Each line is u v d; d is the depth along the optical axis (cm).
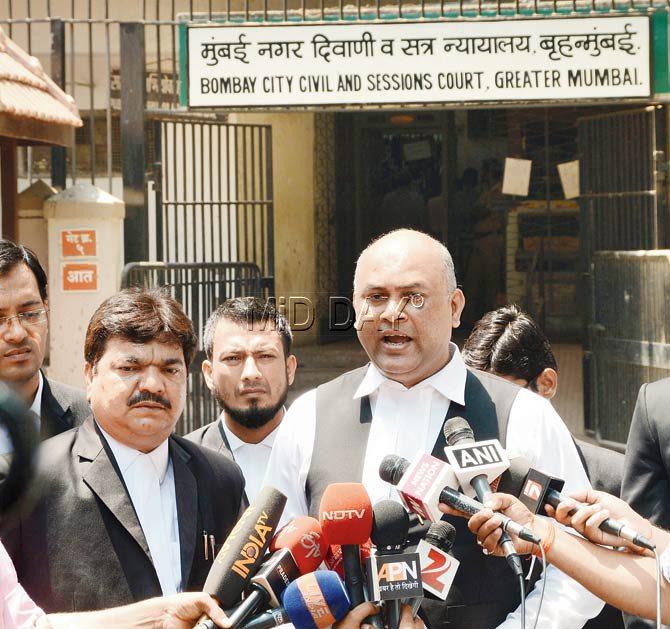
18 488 140
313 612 225
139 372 269
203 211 865
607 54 766
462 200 1538
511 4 788
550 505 239
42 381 358
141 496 269
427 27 769
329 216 1416
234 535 240
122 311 272
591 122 912
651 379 844
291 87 779
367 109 781
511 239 1494
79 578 257
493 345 366
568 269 1476
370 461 286
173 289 805
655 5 762
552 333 1480
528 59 767
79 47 1041
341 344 1095
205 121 866
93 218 748
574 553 230
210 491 283
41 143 748
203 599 229
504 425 283
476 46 768
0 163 733
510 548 221
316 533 245
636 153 883
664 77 764
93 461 267
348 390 302
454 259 1545
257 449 380
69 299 753
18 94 702
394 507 239
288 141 1259
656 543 238
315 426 299
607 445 880
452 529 249
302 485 298
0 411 139
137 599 259
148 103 981
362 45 773
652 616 230
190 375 788
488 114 1512
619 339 869
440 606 268
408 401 290
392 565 227
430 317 282
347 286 1474
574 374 1212
